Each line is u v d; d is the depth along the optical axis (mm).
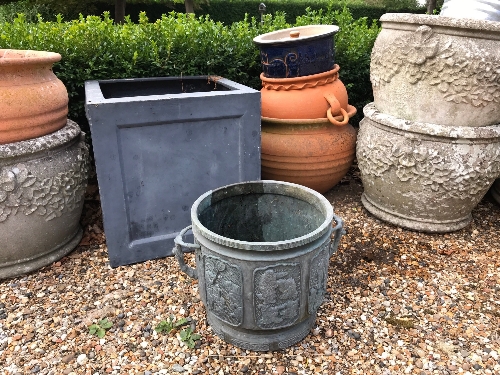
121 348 1902
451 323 2064
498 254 2662
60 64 3084
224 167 2617
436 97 2500
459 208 2781
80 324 2053
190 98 2350
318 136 3074
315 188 3346
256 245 1547
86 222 2990
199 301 2203
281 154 3098
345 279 2400
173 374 1767
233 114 2496
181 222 2639
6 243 2305
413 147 2600
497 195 3301
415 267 2520
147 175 2436
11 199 2189
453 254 2658
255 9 14781
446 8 2771
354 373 1777
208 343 1933
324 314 2115
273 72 3070
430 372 1782
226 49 3473
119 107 2205
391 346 1922
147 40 3369
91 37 3188
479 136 2477
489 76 2381
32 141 2227
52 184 2312
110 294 2268
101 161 2271
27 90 2176
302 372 1781
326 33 2920
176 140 2434
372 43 4012
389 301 2219
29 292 2293
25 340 1952
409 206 2824
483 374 1772
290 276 1648
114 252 2482
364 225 3010
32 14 9938
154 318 2086
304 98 3018
